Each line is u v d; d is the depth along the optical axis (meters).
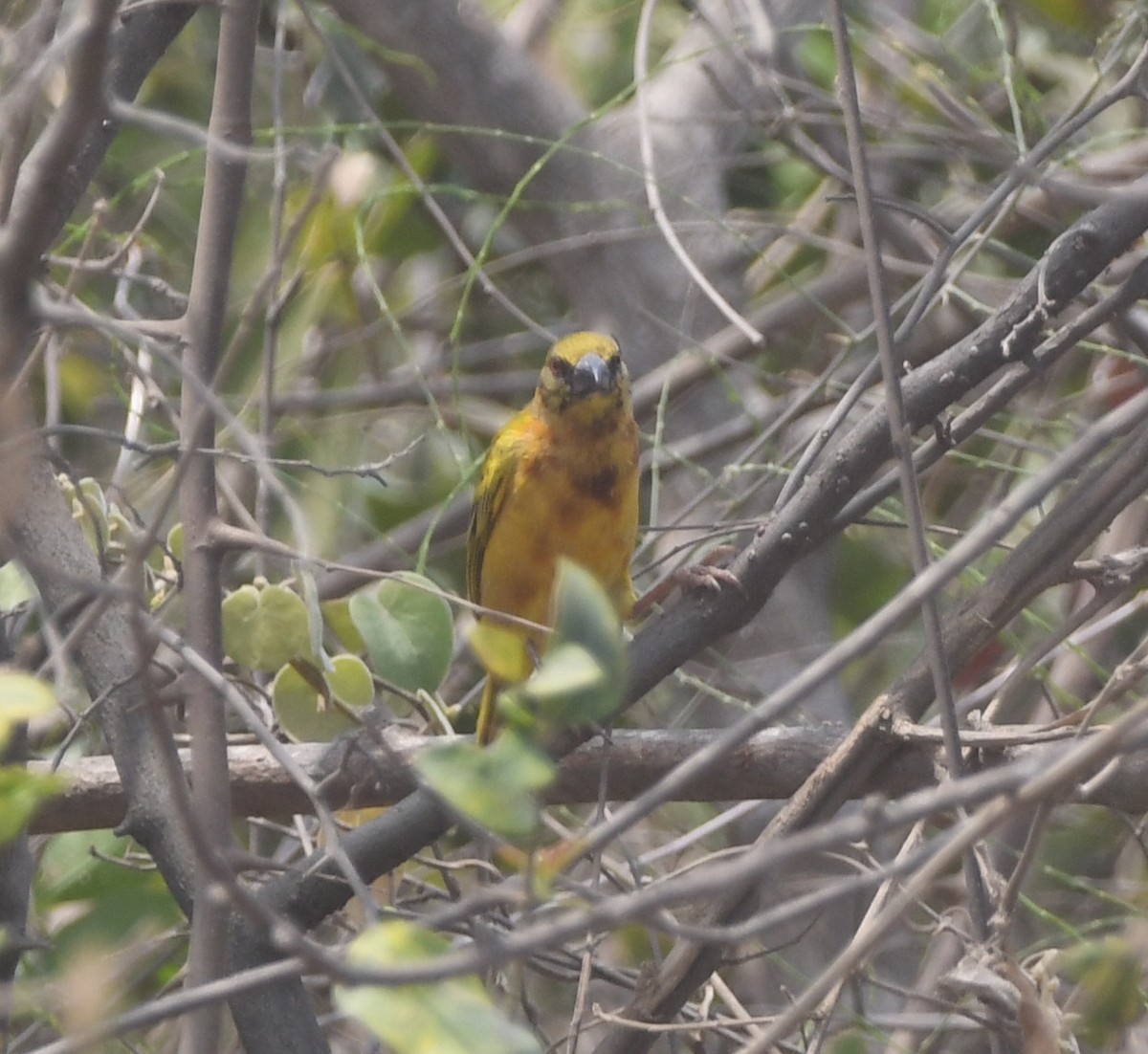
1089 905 10.15
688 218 12.19
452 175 13.55
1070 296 7.44
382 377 13.47
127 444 6.09
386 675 7.70
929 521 12.09
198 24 12.81
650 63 13.12
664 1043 10.02
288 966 4.32
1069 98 13.06
